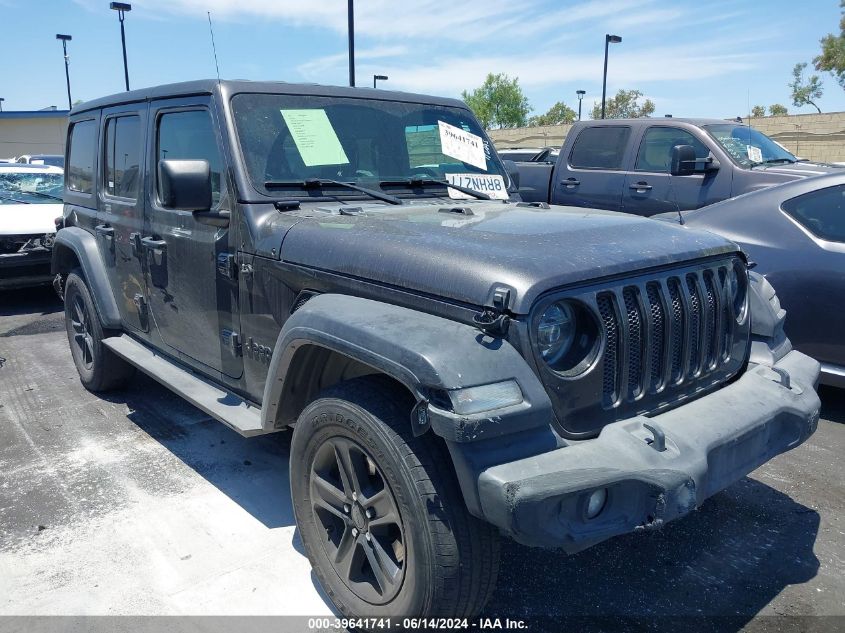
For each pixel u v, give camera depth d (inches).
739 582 115.5
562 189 356.5
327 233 110.6
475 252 92.7
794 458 160.7
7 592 112.6
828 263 173.6
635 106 2081.7
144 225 156.6
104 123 178.7
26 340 266.8
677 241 106.4
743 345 116.8
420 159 149.3
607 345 92.4
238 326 129.7
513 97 2605.8
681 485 84.9
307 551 108.7
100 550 123.9
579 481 79.6
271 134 130.6
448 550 85.7
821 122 971.3
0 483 148.9
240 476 151.6
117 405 194.7
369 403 92.7
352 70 543.8
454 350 82.9
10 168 374.3
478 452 80.4
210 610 108.2
